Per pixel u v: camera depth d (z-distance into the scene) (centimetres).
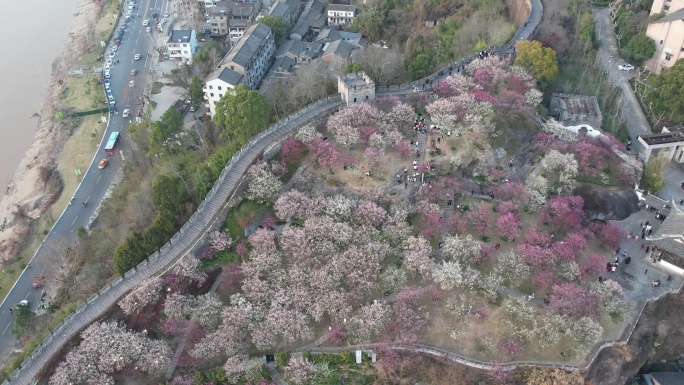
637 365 8656
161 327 8244
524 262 8862
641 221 10444
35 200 14050
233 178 9906
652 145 11488
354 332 7975
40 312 10525
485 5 15875
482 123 10888
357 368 7894
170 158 12338
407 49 14762
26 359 7906
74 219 13162
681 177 11475
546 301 8594
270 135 10750
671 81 12188
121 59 19900
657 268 9462
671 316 9038
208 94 15562
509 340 8019
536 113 11688
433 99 11662
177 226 9381
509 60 12744
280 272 8644
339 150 10588
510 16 15762
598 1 17175
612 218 10494
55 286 10981
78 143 15825
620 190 10556
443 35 15438
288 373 7688
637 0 16062
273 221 9569
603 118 12519
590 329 7944
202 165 10488
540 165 10956
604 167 10825
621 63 14775
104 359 7600
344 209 9394
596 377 8138
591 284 8744
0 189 14938
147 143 13875
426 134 11044
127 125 16438
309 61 17125
